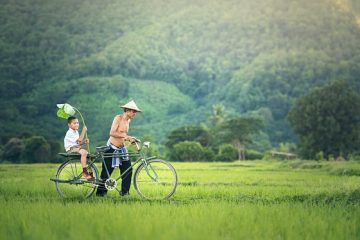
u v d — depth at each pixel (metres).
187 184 35.12
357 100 189.88
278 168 84.81
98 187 22.52
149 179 22.12
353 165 74.31
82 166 22.16
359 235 13.01
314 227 13.61
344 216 16.02
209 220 14.31
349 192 22.28
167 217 14.71
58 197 22.08
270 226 13.70
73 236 11.41
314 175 56.44
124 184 22.53
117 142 22.52
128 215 14.91
